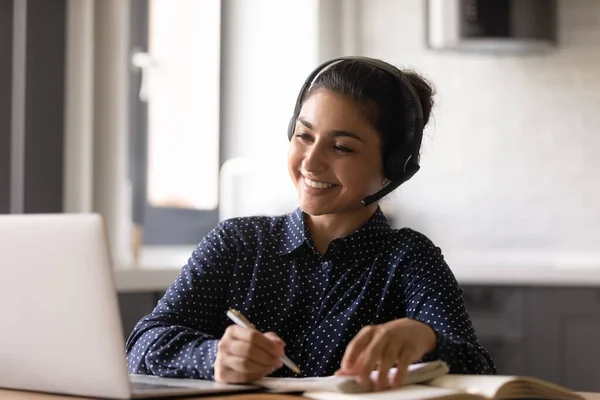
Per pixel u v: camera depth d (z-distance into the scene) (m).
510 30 3.86
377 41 4.33
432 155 4.27
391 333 1.34
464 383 1.33
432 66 4.27
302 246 1.78
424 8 4.12
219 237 1.83
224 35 4.32
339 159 1.70
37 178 3.21
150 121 3.97
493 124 4.25
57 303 1.36
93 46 3.44
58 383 1.39
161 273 3.27
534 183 4.23
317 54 4.29
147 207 3.98
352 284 1.76
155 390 1.34
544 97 4.22
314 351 1.72
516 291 3.55
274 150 4.32
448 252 4.23
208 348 1.52
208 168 4.27
